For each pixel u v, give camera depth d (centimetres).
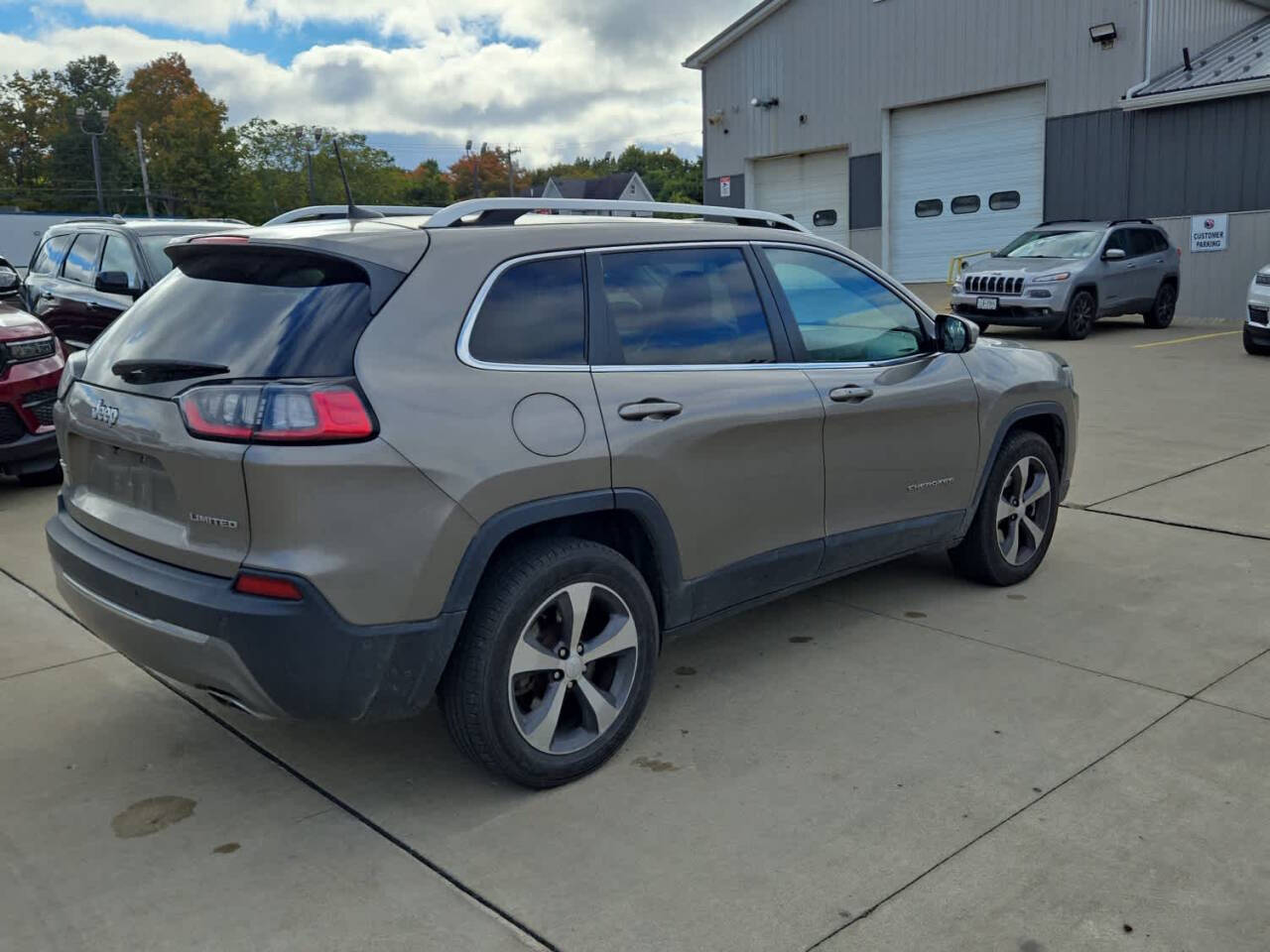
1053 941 256
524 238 333
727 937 259
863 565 438
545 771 325
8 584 526
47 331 725
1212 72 1877
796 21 2456
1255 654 425
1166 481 713
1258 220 1809
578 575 324
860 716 377
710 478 361
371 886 282
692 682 410
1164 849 292
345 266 301
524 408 312
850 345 426
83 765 351
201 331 309
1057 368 526
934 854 292
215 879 286
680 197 11594
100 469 334
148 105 9375
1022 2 2073
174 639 291
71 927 266
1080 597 496
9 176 9894
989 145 2194
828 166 2498
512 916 269
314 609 276
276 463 272
